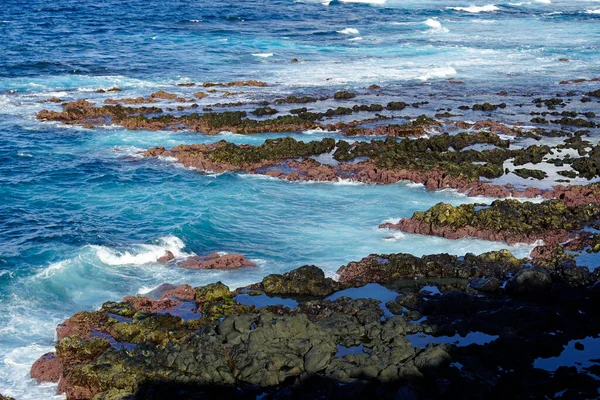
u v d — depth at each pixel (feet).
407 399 69.05
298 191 131.95
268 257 105.70
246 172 142.20
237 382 73.72
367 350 79.10
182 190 132.36
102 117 180.34
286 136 167.63
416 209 123.03
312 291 94.27
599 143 156.46
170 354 75.56
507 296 92.48
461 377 71.77
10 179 136.26
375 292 94.89
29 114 181.27
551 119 180.86
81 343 79.56
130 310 87.61
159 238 109.60
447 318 85.10
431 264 99.30
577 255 103.81
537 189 128.26
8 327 85.56
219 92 209.26
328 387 70.79
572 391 70.33
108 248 105.91
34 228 114.42
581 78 226.99
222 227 115.85
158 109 186.80
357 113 187.52
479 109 190.80
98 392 72.90
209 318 85.81
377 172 136.67
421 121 173.47
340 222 118.11
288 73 235.61
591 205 117.80
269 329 78.74
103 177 138.41
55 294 93.76
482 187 128.98
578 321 84.94
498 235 110.01
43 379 75.87
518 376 73.51
